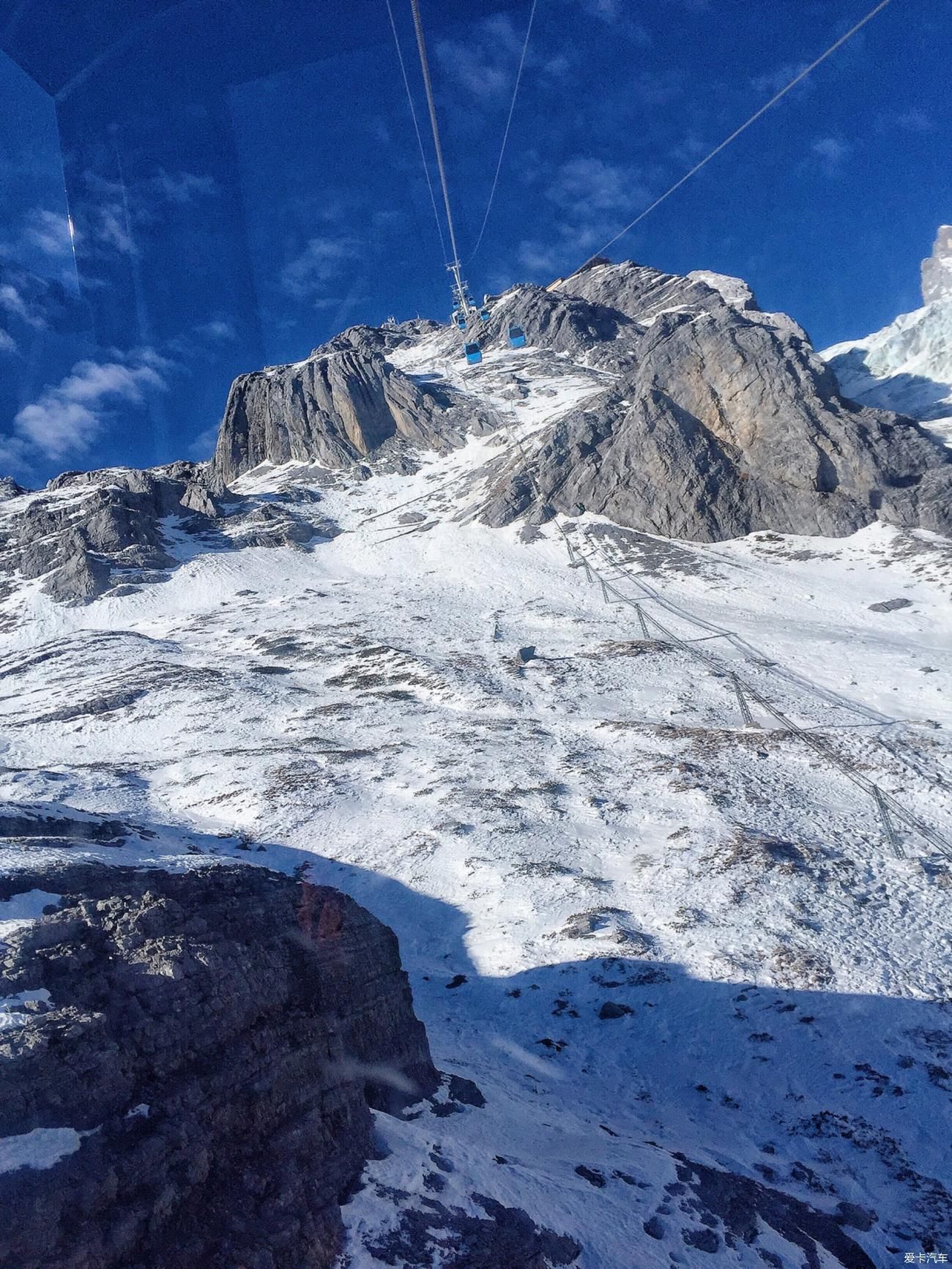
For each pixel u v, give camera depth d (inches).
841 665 2089.1
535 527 3572.8
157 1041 343.9
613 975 927.7
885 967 896.3
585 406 4114.2
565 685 2006.6
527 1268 378.6
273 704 1988.2
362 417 4859.7
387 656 2304.4
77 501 4055.1
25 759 1737.2
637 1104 749.9
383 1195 386.0
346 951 524.1
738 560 3134.8
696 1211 500.1
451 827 1254.3
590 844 1215.6
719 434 3560.5
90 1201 279.9
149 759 1662.2
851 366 5236.2
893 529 3191.4
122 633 2851.9
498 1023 884.0
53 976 348.2
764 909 1010.1
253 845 1231.5
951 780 1378.0
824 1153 677.3
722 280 6604.3
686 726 1689.2
